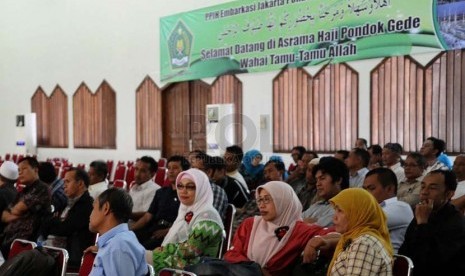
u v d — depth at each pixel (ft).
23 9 45.16
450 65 20.89
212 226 9.82
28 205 12.16
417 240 8.25
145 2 35.12
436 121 21.45
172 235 10.30
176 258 9.62
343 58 24.41
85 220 11.76
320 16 25.27
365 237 7.02
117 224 7.63
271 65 27.73
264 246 8.95
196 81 32.30
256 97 28.71
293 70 26.89
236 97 29.71
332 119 25.34
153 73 34.83
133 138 36.52
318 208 11.14
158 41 34.32
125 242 7.36
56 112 42.57
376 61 23.41
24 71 45.37
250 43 28.71
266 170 15.52
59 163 34.40
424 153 16.46
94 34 39.06
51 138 43.14
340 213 7.36
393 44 22.43
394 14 22.34
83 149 40.42
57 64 42.24
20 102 45.85
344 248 7.29
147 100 35.35
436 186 8.42
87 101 39.93
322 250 8.13
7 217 12.51
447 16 20.56
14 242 9.24
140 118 35.91
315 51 25.61
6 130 47.26
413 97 22.17
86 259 8.49
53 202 14.32
